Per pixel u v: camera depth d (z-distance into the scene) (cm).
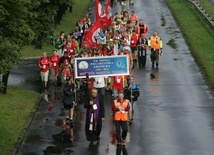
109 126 3494
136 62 5619
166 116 3731
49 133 3309
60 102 4059
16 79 4897
